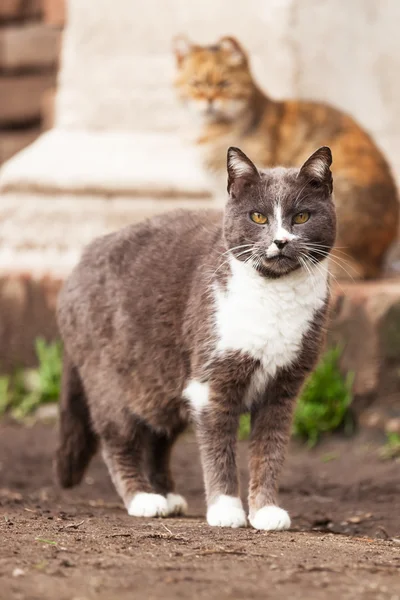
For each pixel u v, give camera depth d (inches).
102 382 315.6
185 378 295.7
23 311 522.3
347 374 466.0
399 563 223.0
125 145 567.2
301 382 292.7
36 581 188.4
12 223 550.9
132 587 187.2
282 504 367.2
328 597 184.4
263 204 280.1
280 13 535.2
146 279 303.9
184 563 209.8
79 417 338.3
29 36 729.6
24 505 311.4
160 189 542.9
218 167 504.1
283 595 184.9
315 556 225.6
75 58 590.2
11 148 736.3
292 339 282.5
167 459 335.6
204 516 323.6
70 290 323.9
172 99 569.6
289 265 275.1
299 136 493.0
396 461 432.1
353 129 497.7
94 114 585.6
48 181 550.3
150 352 300.8
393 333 456.8
